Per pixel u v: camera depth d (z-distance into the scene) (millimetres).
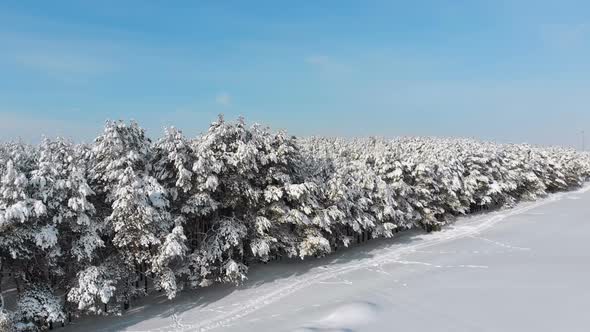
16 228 13328
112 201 16156
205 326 15008
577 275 17422
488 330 12383
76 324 15688
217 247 18109
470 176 35469
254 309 16484
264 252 18641
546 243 25234
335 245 24828
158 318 15992
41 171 14055
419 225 30750
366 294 17047
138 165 17344
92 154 16484
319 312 15305
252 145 18516
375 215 25516
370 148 33000
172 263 18625
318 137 45844
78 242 14773
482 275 18688
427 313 14211
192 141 18766
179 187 17656
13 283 17438
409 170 28250
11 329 12844
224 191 19094
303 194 19969
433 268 20812
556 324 12375
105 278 15086
